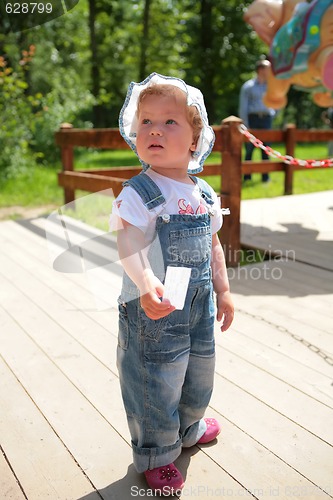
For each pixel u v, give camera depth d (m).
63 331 3.42
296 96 29.34
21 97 11.06
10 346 3.21
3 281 4.46
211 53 25.53
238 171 4.72
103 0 24.23
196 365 1.99
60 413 2.48
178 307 1.73
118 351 1.95
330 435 2.30
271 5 5.82
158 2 25.48
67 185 6.58
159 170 1.88
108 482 2.03
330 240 5.83
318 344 3.19
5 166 10.12
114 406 2.54
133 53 25.30
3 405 2.56
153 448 1.94
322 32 5.12
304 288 4.26
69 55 19.42
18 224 6.70
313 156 14.95
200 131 1.91
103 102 24.00
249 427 2.36
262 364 2.94
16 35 12.96
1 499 1.94
